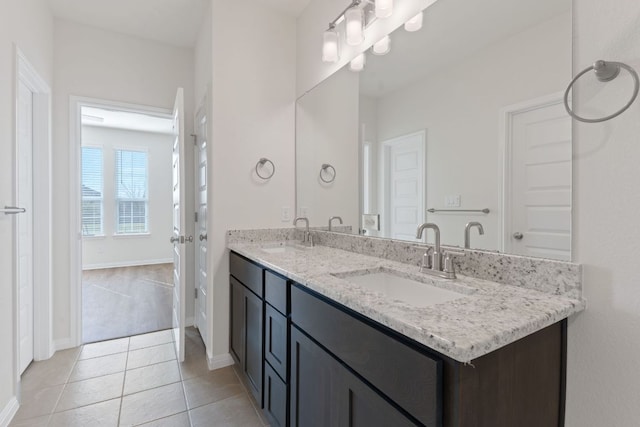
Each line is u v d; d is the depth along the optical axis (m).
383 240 1.66
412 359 0.75
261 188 2.34
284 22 2.44
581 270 0.92
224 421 1.67
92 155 5.62
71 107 2.53
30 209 2.24
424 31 1.47
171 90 2.91
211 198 2.21
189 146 2.97
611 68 0.85
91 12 2.44
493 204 1.19
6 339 1.63
